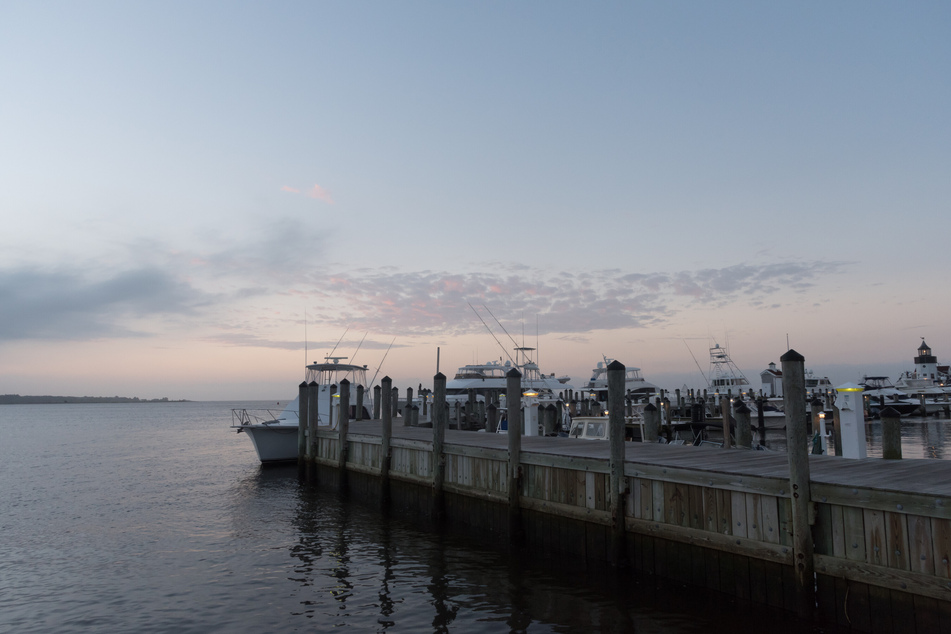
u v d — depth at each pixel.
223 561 13.52
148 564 13.46
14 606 10.82
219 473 30.20
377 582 11.54
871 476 8.95
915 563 7.06
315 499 21.16
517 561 12.34
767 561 8.61
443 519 15.78
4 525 18.12
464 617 9.57
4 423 115.50
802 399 8.30
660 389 53.81
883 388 72.38
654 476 10.37
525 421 21.30
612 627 8.84
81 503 22.02
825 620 7.89
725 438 19.20
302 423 25.95
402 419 34.19
